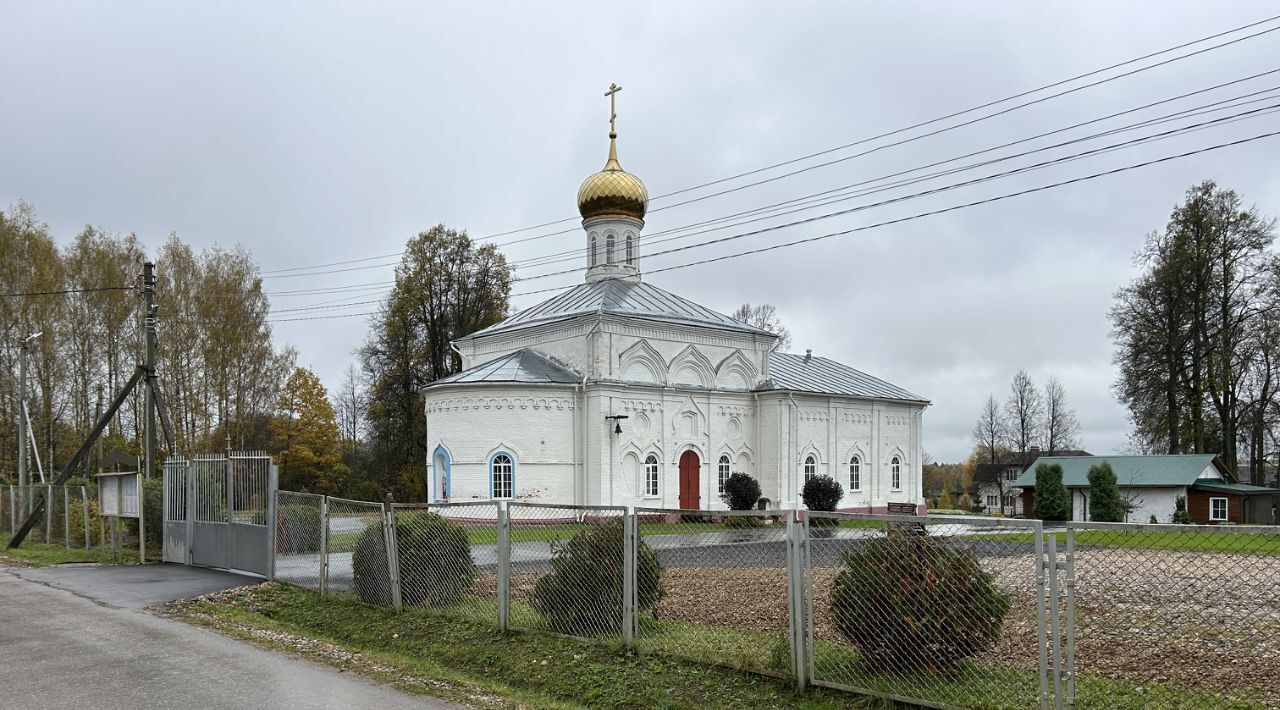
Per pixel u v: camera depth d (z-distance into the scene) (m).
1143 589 15.28
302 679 9.62
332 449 58.72
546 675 10.05
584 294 39.28
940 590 8.48
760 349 40.50
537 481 33.19
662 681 9.34
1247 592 15.07
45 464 48.22
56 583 17.45
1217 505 44.81
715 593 14.22
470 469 33.09
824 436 41.72
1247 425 46.41
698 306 40.97
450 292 54.28
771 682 8.99
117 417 53.47
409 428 53.56
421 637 12.12
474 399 33.31
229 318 51.50
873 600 8.74
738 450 38.94
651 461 35.59
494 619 12.10
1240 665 9.65
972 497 89.88
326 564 15.09
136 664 10.30
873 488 44.44
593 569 11.09
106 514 22.66
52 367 47.94
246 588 16.25
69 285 49.06
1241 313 44.62
